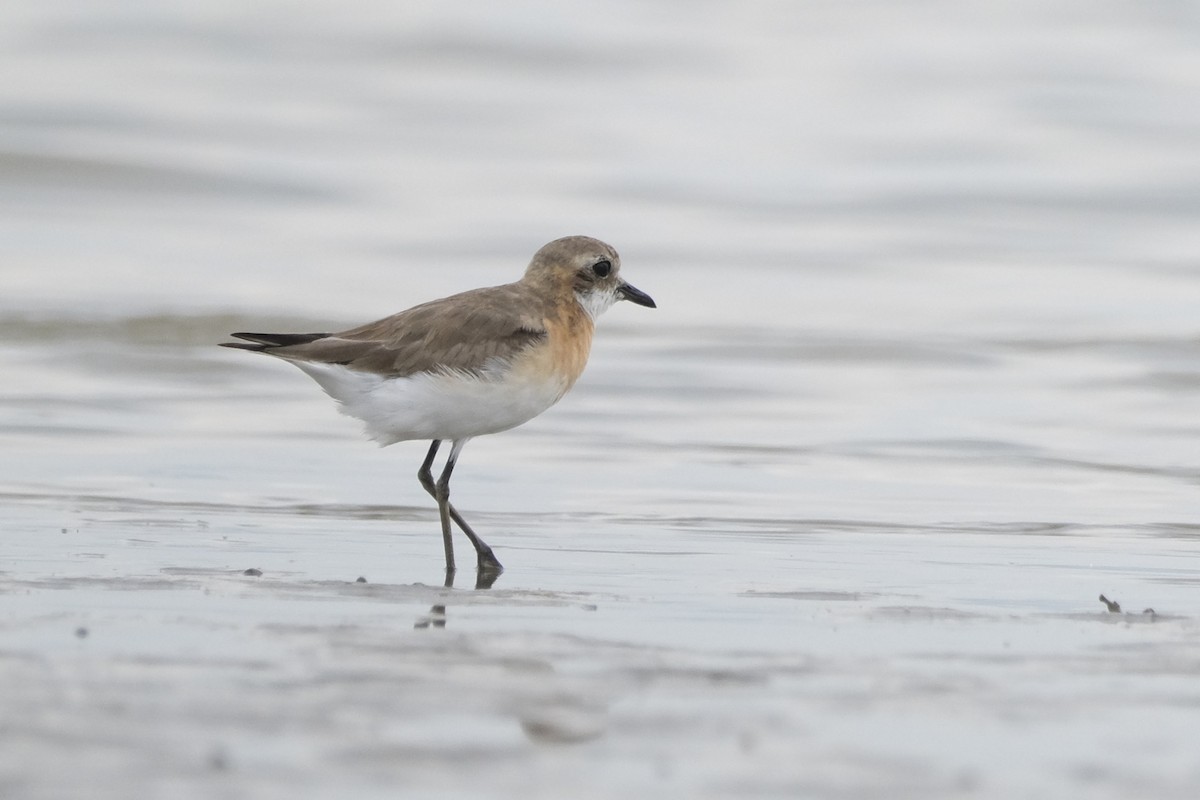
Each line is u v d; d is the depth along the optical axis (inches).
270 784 213.5
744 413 674.8
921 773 225.8
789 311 856.3
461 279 895.1
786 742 239.5
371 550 435.2
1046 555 442.0
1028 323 831.1
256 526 465.4
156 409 653.9
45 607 327.3
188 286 850.8
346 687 262.7
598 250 447.8
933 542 461.7
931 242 998.4
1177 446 622.5
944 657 299.6
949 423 657.0
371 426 423.5
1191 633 327.3
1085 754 236.8
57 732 232.5
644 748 234.8
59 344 742.5
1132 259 967.6
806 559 431.5
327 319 806.5
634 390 708.0
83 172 1049.5
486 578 396.8
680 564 421.4
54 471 543.8
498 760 227.8
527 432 637.9
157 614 322.3
